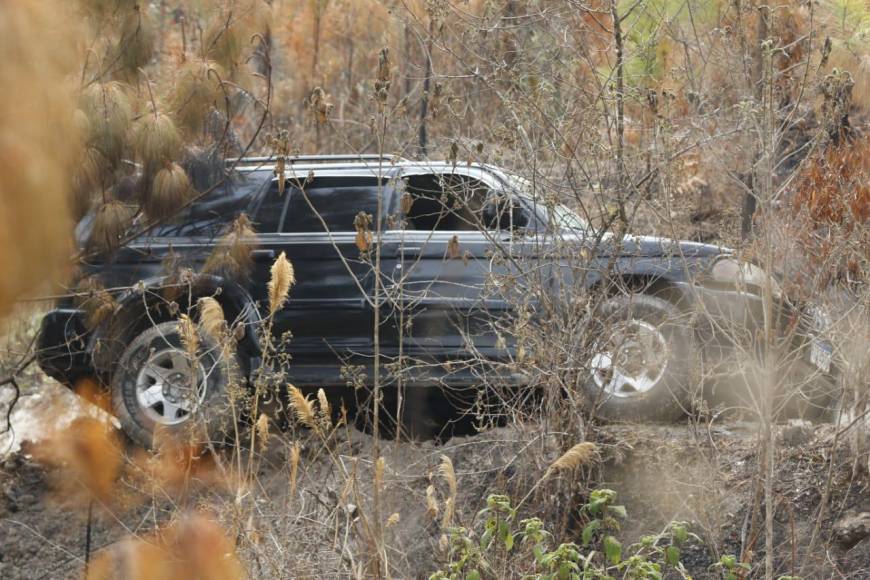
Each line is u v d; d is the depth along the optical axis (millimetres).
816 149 9766
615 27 9836
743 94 9414
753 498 10062
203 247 12328
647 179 10070
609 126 9961
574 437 10086
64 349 11602
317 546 8898
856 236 9523
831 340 9594
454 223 12719
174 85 10680
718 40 10570
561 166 10484
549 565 8266
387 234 12656
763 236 9086
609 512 10586
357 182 12961
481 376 11328
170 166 10078
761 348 10055
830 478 9281
